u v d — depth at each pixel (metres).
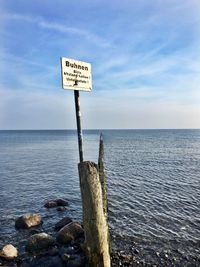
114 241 11.56
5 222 14.34
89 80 8.38
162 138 140.88
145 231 12.84
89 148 72.88
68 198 19.91
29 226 13.27
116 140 118.62
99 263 7.48
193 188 22.48
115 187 22.72
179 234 12.54
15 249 10.32
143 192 20.95
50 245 10.59
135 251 10.59
